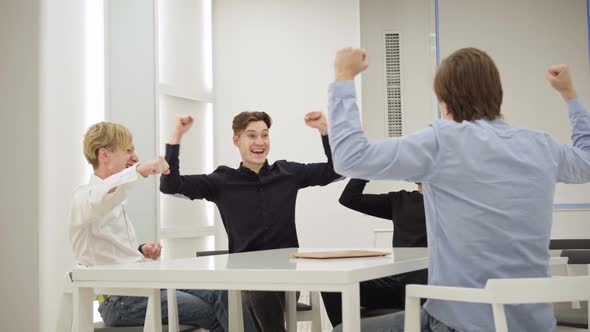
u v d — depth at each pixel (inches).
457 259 66.9
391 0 246.4
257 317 105.5
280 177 127.8
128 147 108.7
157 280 68.7
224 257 86.4
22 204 169.6
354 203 142.0
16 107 170.9
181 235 202.7
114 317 99.0
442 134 67.1
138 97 190.9
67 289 96.3
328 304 122.1
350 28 226.5
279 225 126.0
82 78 176.4
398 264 74.0
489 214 65.9
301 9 228.2
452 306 66.5
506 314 65.6
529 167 67.2
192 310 99.7
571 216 229.9
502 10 238.2
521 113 237.8
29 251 168.7
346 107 67.6
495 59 238.8
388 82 245.3
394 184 240.8
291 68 227.1
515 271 66.0
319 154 224.8
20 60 171.0
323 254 83.2
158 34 198.7
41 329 166.9
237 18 228.1
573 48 236.4
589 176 73.2
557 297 60.1
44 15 169.8
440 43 239.5
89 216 92.4
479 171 66.4
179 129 118.0
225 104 226.1
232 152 225.0
